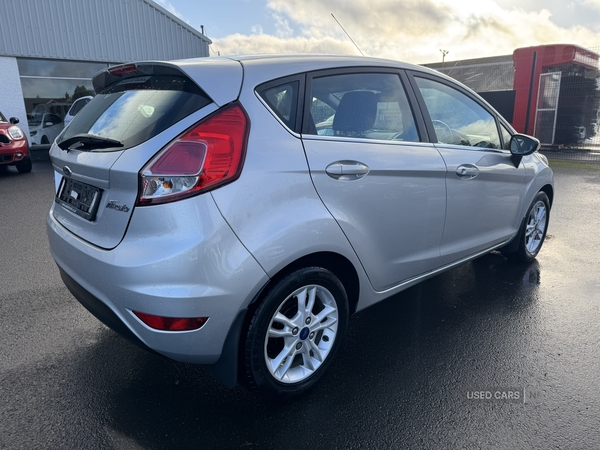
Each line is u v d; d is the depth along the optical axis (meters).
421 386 2.57
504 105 13.55
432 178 2.88
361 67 2.69
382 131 2.70
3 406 2.38
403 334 3.14
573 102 12.67
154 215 1.94
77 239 2.28
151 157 1.96
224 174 1.99
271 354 2.37
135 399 2.45
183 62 2.26
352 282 2.63
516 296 3.71
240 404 2.42
